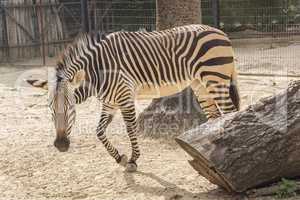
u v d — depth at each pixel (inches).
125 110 226.5
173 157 245.0
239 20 567.8
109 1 570.9
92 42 225.9
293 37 545.0
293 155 185.5
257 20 556.4
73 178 222.8
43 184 217.8
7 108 359.9
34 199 201.9
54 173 229.9
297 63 457.7
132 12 564.1
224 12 565.0
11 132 300.5
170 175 220.4
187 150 195.8
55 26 611.8
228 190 194.4
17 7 593.0
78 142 273.4
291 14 540.1
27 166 240.7
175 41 233.8
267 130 185.3
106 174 225.3
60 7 608.7
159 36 236.1
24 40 600.7
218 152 183.9
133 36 234.2
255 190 189.2
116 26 560.7
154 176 220.1
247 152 183.0
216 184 199.2
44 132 298.5
